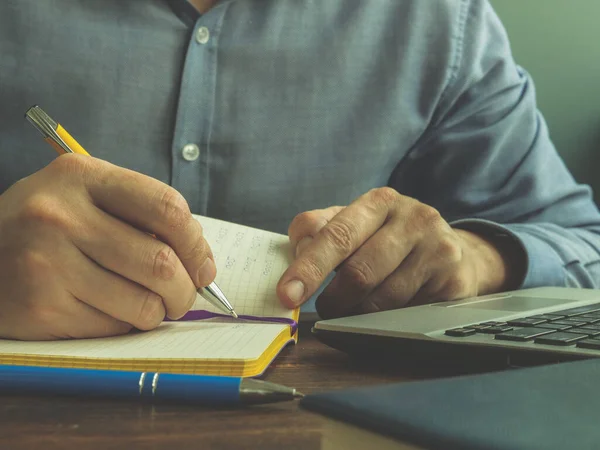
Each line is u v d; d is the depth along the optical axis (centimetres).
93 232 50
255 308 59
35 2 93
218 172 99
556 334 45
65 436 31
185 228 51
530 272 82
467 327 48
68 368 40
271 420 34
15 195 53
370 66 108
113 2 96
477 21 114
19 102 93
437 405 25
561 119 167
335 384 43
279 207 103
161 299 52
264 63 100
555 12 165
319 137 104
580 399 27
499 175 113
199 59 97
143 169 96
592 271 97
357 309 65
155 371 41
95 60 94
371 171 108
